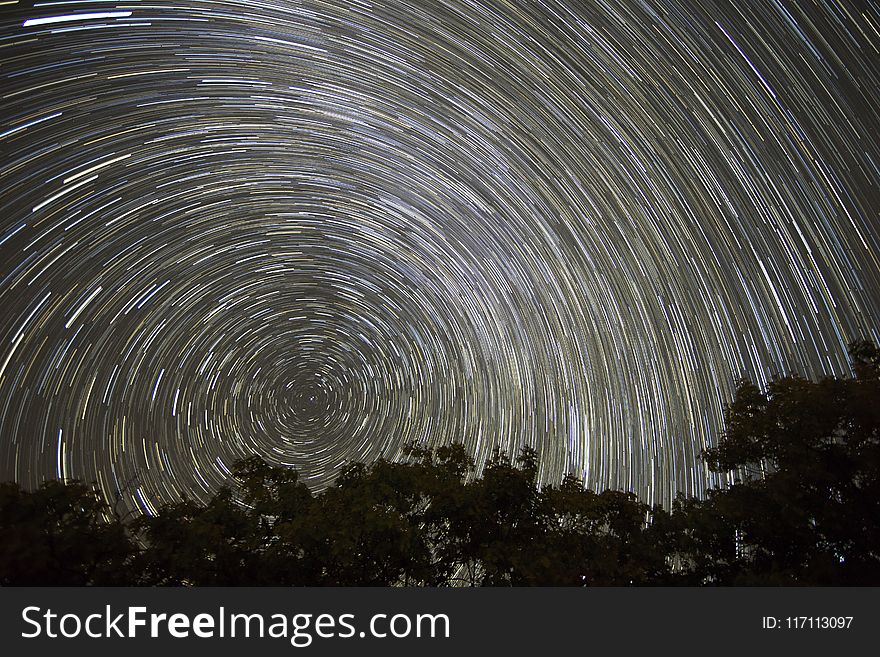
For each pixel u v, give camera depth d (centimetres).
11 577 515
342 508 615
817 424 623
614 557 625
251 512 646
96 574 554
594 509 667
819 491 636
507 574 634
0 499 530
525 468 678
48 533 538
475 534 647
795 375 688
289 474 691
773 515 647
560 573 586
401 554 608
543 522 660
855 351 667
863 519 614
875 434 618
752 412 691
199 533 575
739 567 671
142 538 604
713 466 717
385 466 679
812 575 605
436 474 680
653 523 725
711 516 665
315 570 614
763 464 701
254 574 601
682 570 695
